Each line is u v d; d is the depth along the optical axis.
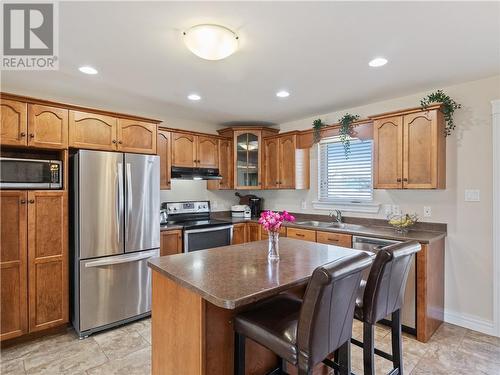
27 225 2.46
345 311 1.40
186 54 2.19
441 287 2.83
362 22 1.77
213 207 4.57
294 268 1.73
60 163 2.64
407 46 2.07
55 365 2.19
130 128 2.99
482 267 2.69
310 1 1.57
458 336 2.60
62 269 2.62
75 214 2.65
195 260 1.91
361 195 3.66
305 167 4.13
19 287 2.42
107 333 2.69
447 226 2.89
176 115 4.01
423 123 2.77
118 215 2.81
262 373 1.73
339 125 3.65
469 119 2.76
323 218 3.97
